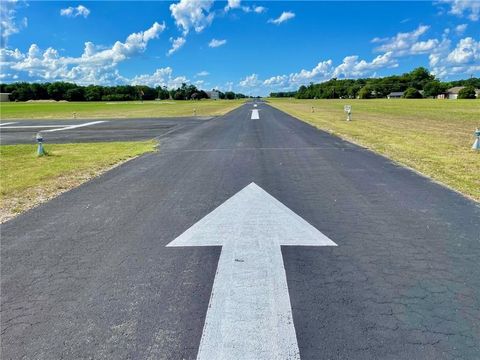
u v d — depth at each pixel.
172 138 14.25
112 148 11.68
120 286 3.09
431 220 4.58
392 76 155.38
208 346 2.31
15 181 7.12
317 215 4.82
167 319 2.60
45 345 2.37
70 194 6.13
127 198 5.81
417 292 2.92
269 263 3.46
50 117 33.78
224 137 14.25
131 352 2.27
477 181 6.56
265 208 5.14
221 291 2.96
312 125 19.08
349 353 2.22
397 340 2.34
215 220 4.67
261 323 2.53
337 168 7.92
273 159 9.16
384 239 3.99
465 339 2.35
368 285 3.03
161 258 3.61
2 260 3.64
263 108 45.81
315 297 2.85
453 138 13.18
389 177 6.99
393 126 18.42
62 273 3.35
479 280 3.10
